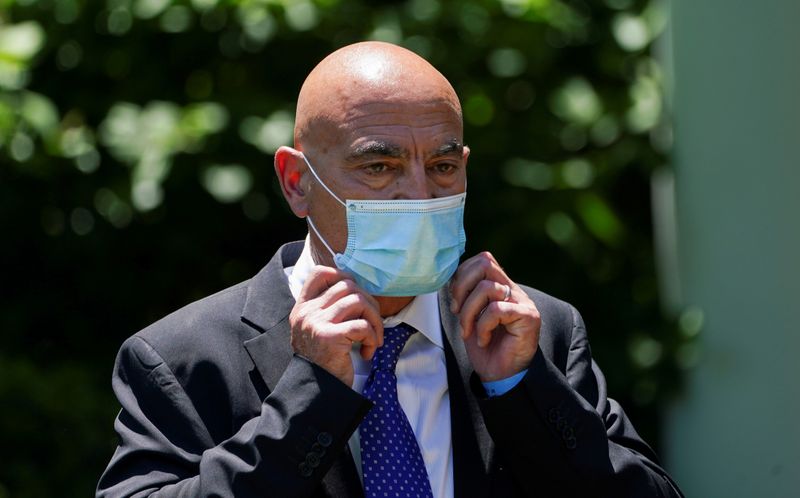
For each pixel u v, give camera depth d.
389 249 10.05
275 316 10.60
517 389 10.05
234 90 18.67
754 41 16.70
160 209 18.62
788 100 16.55
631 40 20.22
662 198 19.64
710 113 17.17
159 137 17.67
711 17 17.03
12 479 17.95
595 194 19.53
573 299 19.98
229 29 18.55
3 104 17.97
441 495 10.15
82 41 18.80
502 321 10.08
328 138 10.19
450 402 10.46
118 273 19.19
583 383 10.94
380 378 10.20
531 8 19.20
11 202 18.66
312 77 10.51
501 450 10.36
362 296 9.86
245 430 9.73
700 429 17.80
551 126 19.81
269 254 19.38
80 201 18.59
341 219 10.20
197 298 19.44
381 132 9.98
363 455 9.91
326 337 9.65
